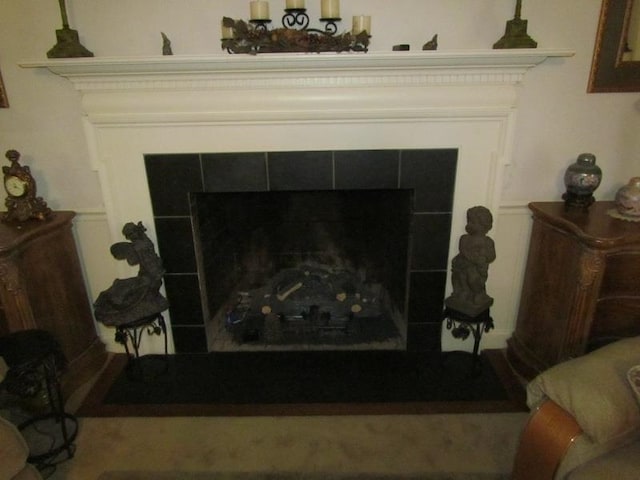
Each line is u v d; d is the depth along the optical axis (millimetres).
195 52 1696
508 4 1635
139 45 1690
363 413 1738
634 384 1024
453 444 1594
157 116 1689
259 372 1975
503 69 1608
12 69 1720
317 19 1676
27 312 1630
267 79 1638
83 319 1990
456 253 1916
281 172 1786
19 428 1660
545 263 1786
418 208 1841
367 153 1756
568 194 1770
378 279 2326
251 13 1516
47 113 1780
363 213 2172
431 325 2047
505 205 1892
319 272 2312
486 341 2119
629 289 1584
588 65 1701
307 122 1704
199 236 1980
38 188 1897
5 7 1642
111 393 1862
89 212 1924
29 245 1658
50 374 1571
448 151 1755
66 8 1637
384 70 1601
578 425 1033
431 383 1888
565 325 1648
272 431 1664
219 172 1792
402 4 1643
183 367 2018
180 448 1596
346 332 2189
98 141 1749
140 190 1829
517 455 1173
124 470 1508
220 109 1680
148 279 1797
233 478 1475
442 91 1646
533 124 1782
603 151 1824
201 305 2035
